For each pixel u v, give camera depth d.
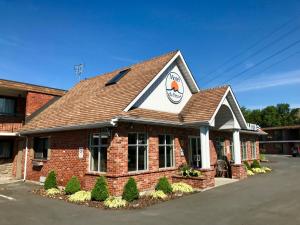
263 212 9.27
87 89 18.98
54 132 15.80
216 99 15.66
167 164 14.93
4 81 19.22
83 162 13.49
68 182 13.15
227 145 21.53
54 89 22.02
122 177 12.05
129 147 12.81
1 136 19.00
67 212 9.75
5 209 10.29
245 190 13.39
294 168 24.86
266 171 22.09
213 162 19.34
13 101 21.12
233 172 17.73
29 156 17.88
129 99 12.97
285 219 8.42
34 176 17.09
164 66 14.95
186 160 16.11
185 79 17.23
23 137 18.94
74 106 16.56
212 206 10.30
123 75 17.33
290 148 59.25
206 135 14.69
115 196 11.64
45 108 20.22
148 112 13.83
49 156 15.92
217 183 15.64
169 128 15.17
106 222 8.48
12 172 19.67
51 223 8.49
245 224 8.05
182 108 16.58
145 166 13.49
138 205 10.58
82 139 13.78
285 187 14.02
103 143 12.81
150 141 13.80
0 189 14.88
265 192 12.77
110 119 11.81
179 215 9.16
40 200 11.84
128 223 8.35
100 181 11.47
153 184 13.59
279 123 79.94
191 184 13.98
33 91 20.39
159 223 8.31
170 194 12.48
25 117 19.86
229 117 17.56
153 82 14.05
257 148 29.53
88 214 9.45
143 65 17.50
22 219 8.95
